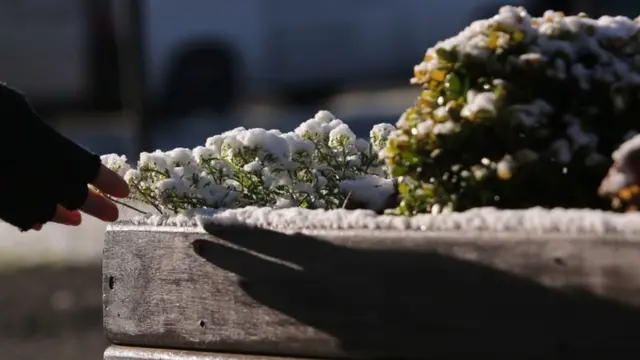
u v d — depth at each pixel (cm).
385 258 198
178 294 213
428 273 195
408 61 1105
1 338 470
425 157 206
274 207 226
